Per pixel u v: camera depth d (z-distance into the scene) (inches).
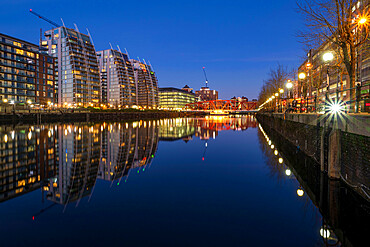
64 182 502.3
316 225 283.0
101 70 5836.6
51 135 1439.5
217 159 704.4
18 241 254.5
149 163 660.7
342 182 407.2
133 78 6230.3
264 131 1701.5
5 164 689.0
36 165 670.5
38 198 396.5
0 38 3137.3
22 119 2672.2
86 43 4633.4
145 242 248.5
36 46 3735.2
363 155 331.0
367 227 278.2
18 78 3363.7
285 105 1443.2
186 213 320.8
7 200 389.4
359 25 539.2
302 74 729.6
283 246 240.5
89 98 4530.0
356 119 353.4
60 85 4372.5
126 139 1272.1
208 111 7504.9
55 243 248.5
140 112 5044.3
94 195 401.7
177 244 243.9
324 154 466.6
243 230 272.5
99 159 743.7
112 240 253.9
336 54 733.3
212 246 239.1
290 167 592.7
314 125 572.1
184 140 1212.5
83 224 293.1
